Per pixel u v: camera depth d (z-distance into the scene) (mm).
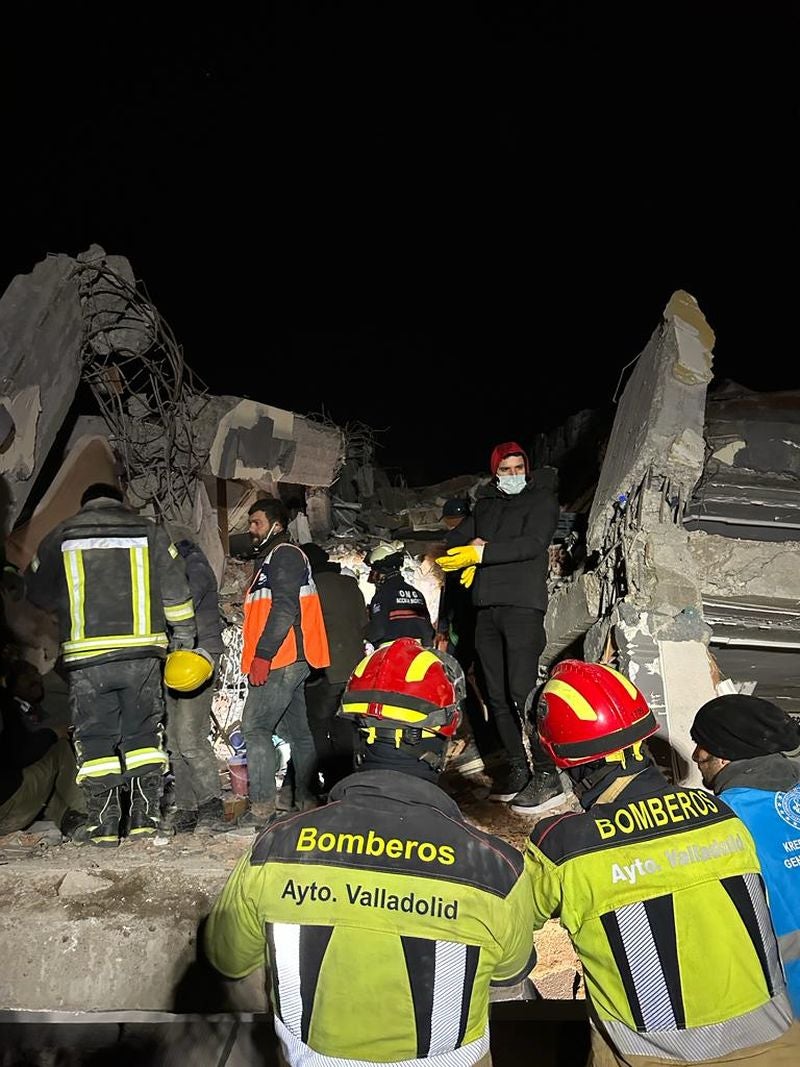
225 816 4332
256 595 4270
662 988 1880
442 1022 1732
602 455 8727
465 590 5934
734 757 2359
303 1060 1761
